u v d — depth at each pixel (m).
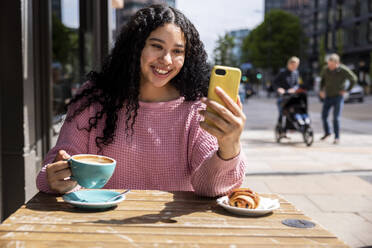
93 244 1.13
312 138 8.80
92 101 1.85
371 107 22.80
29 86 3.14
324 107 9.34
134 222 1.33
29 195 3.14
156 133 1.86
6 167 3.05
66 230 1.23
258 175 5.88
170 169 1.87
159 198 1.62
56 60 5.09
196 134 1.86
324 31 55.16
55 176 1.52
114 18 5.66
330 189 5.12
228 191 1.63
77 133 1.85
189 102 1.91
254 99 41.31
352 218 3.98
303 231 1.28
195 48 1.86
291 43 58.66
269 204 1.50
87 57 5.62
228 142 1.45
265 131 11.90
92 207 1.42
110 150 1.86
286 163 6.79
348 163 6.81
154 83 1.78
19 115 3.03
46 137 4.67
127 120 1.84
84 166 1.40
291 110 8.96
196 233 1.24
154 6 1.80
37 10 4.46
